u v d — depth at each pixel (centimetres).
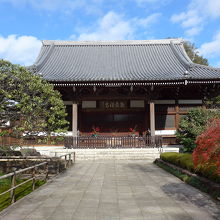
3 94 1130
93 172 1345
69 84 2136
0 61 1141
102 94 2377
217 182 821
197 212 616
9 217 580
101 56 2977
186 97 2414
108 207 662
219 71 2262
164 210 635
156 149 2041
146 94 2347
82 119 2525
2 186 973
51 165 1422
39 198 762
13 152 1605
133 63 2756
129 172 1338
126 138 2170
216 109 2091
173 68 2552
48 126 1310
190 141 1934
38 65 2488
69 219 565
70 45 3219
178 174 1165
